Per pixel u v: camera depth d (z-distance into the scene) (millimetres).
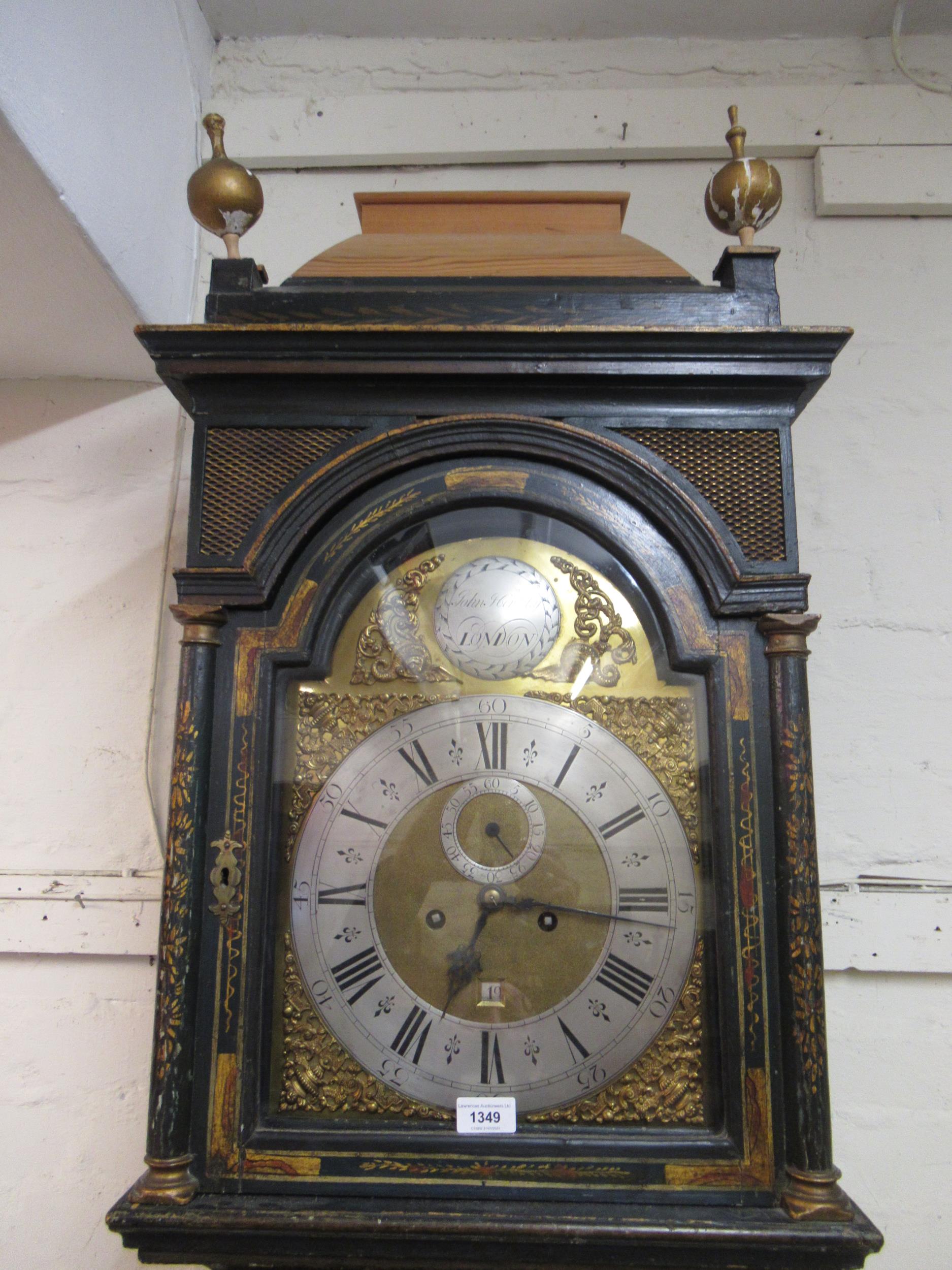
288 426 1157
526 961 1099
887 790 1522
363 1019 1086
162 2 1601
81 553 1623
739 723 1098
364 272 1224
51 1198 1444
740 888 1063
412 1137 1035
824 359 1129
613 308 1166
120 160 1405
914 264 1689
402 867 1120
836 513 1604
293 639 1126
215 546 1134
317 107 1763
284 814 1125
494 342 1110
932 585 1578
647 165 1745
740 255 1182
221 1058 1045
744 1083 1029
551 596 1170
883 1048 1461
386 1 1729
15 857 1522
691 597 1129
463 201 1289
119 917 1496
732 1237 959
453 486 1149
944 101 1723
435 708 1152
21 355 1596
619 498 1152
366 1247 996
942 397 1641
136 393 1681
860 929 1474
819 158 1697
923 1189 1430
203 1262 1020
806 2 1708
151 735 1556
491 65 1794
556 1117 1056
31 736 1561
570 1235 968
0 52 1059
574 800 1131
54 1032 1486
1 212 1244
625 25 1771
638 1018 1080
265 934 1075
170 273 1594
